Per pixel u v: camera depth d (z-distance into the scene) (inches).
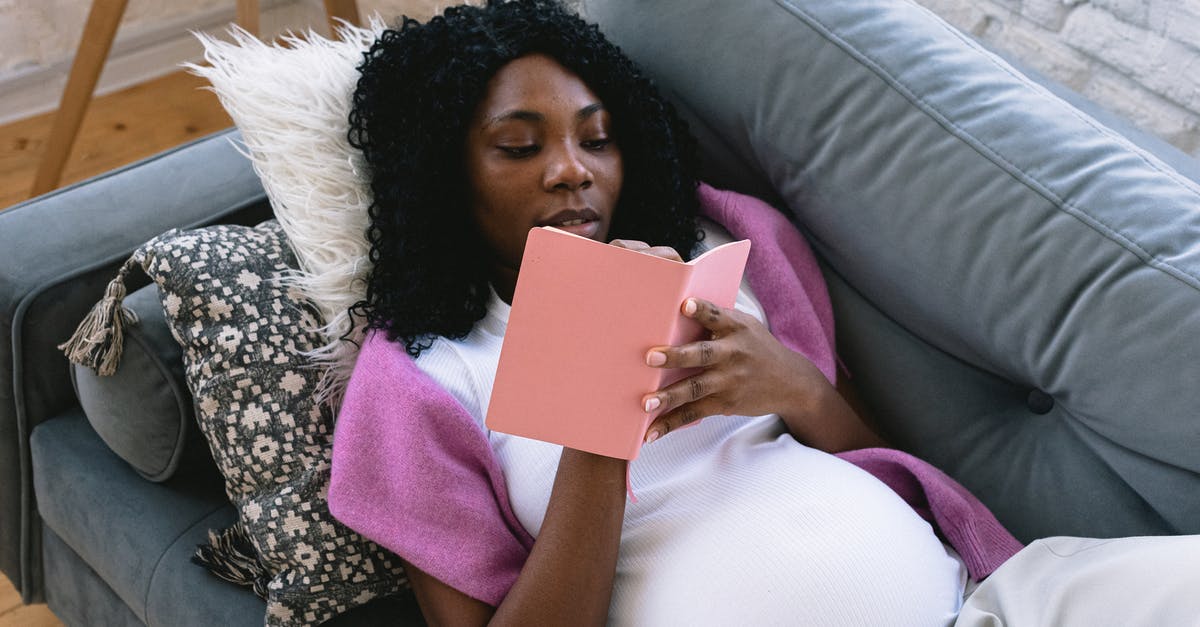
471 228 38.9
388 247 38.7
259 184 46.0
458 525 34.3
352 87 41.3
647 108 40.4
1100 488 38.8
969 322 39.7
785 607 32.8
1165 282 34.9
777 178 43.9
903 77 40.2
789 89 41.4
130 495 41.1
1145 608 31.0
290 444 36.6
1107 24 57.8
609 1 44.9
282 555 35.4
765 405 35.5
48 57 87.6
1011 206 37.8
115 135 86.7
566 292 29.0
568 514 32.6
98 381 39.4
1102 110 44.4
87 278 41.7
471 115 37.2
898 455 38.8
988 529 38.9
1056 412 40.5
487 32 37.4
